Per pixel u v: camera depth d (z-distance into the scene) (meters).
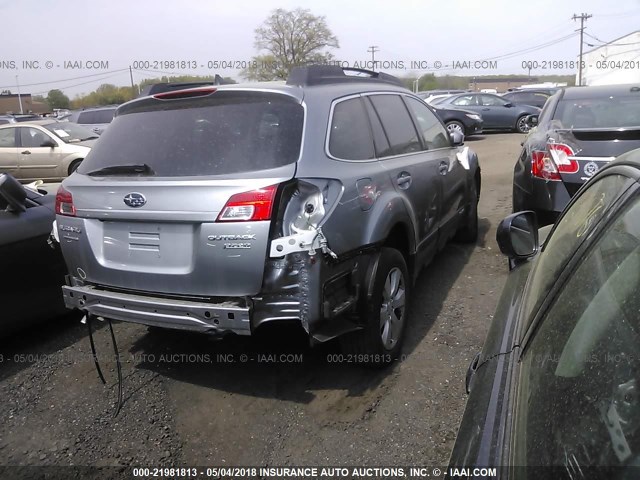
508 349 1.81
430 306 4.41
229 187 2.70
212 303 2.80
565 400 1.24
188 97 3.21
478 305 4.39
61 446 2.89
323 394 3.23
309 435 2.88
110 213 3.00
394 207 3.43
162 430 2.99
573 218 2.12
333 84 3.49
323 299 2.76
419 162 4.17
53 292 4.14
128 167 3.06
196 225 2.79
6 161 12.59
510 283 2.48
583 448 1.09
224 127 3.01
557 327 1.50
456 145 5.42
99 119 18.42
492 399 1.58
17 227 3.90
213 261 2.73
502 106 18.61
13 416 3.17
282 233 2.70
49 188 5.34
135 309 2.98
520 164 5.58
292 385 3.34
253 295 2.73
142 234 2.95
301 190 2.78
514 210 5.86
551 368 1.39
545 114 5.88
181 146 3.02
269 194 2.67
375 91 3.97
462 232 5.94
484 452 1.38
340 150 3.16
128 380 3.52
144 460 2.76
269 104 3.06
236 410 3.12
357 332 3.23
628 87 5.94
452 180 4.99
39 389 3.46
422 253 4.14
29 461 2.78
